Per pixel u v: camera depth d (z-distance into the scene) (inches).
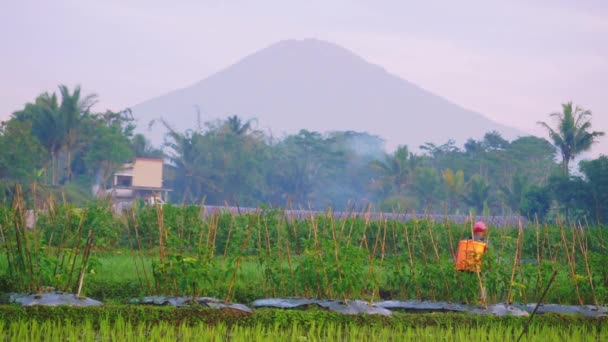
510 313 1326.3
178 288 1305.4
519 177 7746.1
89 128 7593.5
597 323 1267.2
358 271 1316.4
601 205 6343.5
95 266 1336.1
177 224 2149.4
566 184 6368.1
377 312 1293.1
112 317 1117.1
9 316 1081.4
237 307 1255.5
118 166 7770.7
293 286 1382.9
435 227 2300.7
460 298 1402.6
